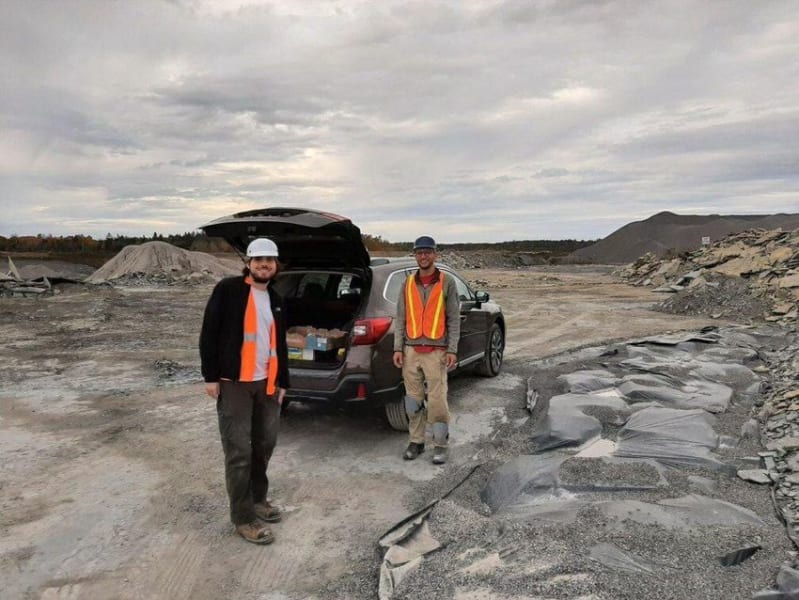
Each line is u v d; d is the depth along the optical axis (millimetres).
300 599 3236
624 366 7914
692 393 6324
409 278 5180
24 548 3787
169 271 28844
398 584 3191
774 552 3199
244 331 3756
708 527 3451
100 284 24297
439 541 3645
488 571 3133
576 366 8281
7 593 3301
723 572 3006
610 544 3250
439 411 5105
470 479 4746
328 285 6773
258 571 3523
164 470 5090
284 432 6023
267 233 5328
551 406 5918
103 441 5855
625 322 14109
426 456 5348
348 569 3525
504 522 3699
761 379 7051
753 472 4352
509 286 26047
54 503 4445
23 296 18828
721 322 13805
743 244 22609
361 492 4605
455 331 5098
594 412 5691
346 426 6199
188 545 3826
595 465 4406
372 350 5312
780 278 15102
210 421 6480
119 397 7516
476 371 8125
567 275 34719
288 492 4617
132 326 13773
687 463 4570
